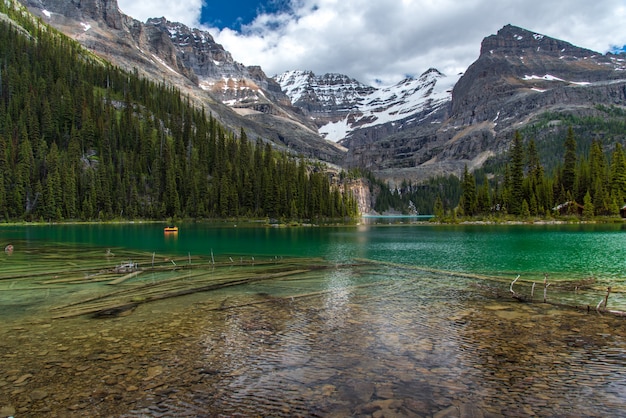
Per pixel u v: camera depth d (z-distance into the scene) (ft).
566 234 227.20
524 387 37.58
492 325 57.93
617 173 361.30
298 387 37.65
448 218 421.18
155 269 114.42
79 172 413.18
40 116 469.57
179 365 42.86
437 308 68.59
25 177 377.09
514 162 398.83
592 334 53.31
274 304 71.92
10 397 35.50
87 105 512.22
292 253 157.58
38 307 69.36
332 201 515.91
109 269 112.06
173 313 65.41
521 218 373.61
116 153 468.75
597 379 39.17
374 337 52.39
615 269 109.50
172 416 32.50
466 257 138.00
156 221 429.79
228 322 59.77
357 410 33.37
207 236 247.70
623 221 325.62
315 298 77.00
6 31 592.19
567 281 92.99
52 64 574.15
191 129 604.90
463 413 32.83
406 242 202.39
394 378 39.55
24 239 213.05
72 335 53.21
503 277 99.45
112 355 45.70
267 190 455.22
